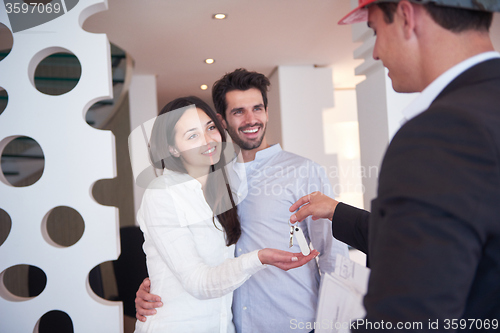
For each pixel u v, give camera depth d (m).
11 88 1.58
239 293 1.28
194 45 3.74
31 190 1.55
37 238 1.54
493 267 0.43
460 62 0.51
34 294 2.44
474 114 0.42
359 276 0.57
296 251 1.34
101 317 1.53
